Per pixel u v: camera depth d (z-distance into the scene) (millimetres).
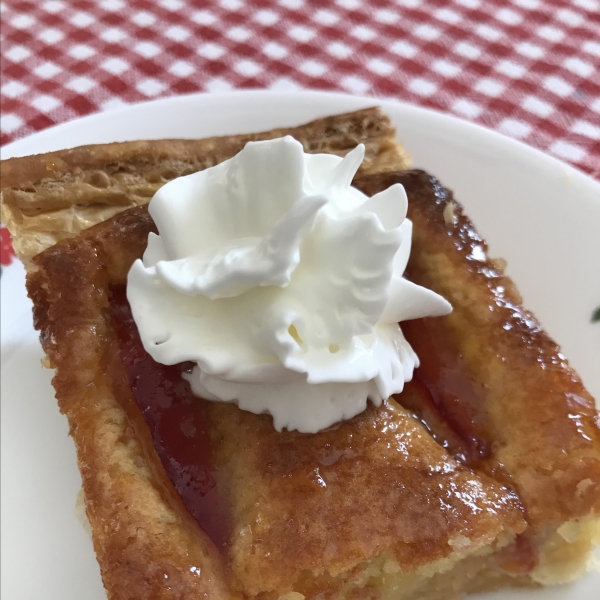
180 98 191
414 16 253
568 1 256
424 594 124
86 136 185
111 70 237
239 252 110
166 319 114
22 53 243
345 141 170
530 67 230
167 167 164
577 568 124
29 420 154
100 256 137
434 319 136
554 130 209
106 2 264
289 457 117
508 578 125
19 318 166
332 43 244
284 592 110
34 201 156
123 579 105
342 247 110
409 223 128
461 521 112
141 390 127
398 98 223
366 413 121
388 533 111
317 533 110
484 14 251
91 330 128
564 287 159
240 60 239
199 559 109
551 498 116
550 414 121
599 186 168
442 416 130
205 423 125
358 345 115
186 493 121
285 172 112
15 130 218
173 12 259
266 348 111
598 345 150
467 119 214
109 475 115
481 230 169
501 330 130
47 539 136
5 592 130
